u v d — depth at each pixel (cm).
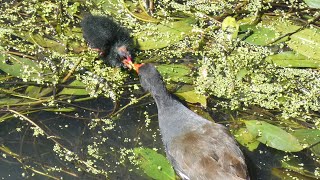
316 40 855
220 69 829
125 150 726
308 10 905
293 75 823
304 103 786
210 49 856
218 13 909
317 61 836
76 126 754
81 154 721
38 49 841
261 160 719
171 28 877
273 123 761
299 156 724
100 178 694
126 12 905
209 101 788
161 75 782
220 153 636
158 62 836
